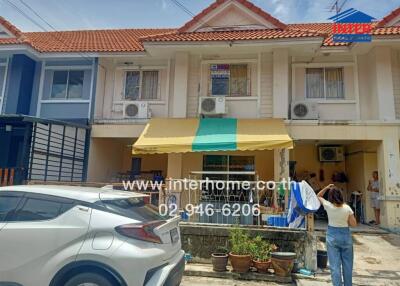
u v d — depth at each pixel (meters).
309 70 14.32
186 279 7.71
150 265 4.80
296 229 8.48
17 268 4.92
